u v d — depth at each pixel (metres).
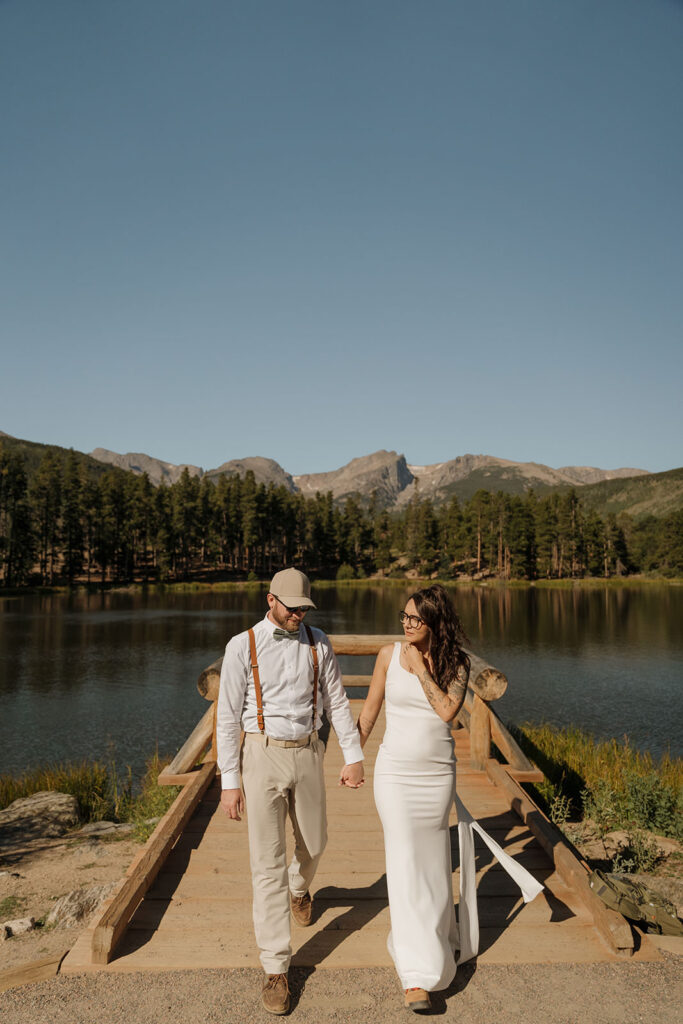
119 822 9.23
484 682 6.14
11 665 32.53
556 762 11.02
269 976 2.88
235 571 127.00
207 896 3.84
